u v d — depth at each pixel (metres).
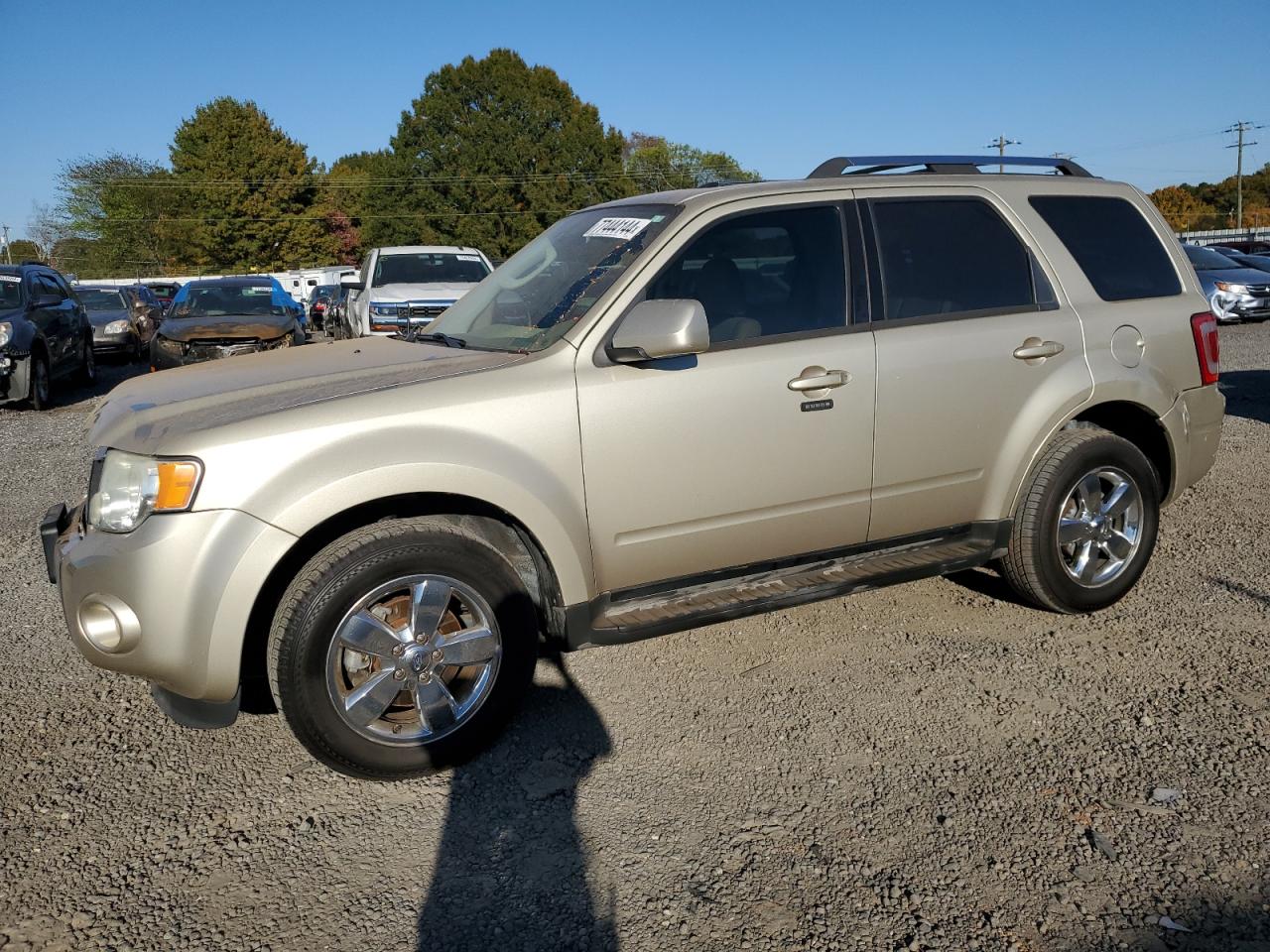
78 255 74.06
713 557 3.66
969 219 4.17
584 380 3.38
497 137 56.88
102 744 3.57
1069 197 4.45
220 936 2.54
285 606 3.04
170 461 2.95
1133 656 4.01
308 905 2.66
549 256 4.17
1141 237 4.59
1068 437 4.23
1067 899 2.58
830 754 3.35
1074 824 2.91
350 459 3.04
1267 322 18.08
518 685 3.38
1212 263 18.34
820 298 3.80
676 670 4.03
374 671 3.20
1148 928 2.47
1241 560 5.10
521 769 3.33
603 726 3.59
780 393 3.63
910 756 3.32
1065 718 3.53
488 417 3.23
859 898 2.62
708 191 3.81
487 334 3.87
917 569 3.99
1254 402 9.77
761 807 3.05
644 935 2.51
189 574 2.92
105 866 2.85
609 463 3.40
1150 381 4.35
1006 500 4.15
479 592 3.27
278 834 3.00
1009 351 4.06
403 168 59.25
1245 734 3.37
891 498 3.92
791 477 3.70
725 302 3.67
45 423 11.23
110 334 18.95
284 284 50.94
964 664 3.99
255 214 67.00
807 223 3.85
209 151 65.75
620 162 60.53
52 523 3.42
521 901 2.65
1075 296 4.29
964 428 4.00
